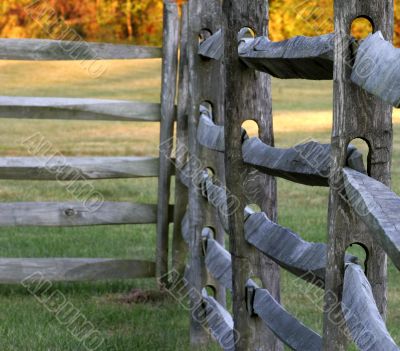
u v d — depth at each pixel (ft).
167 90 24.85
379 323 7.84
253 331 14.19
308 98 88.07
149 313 22.54
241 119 14.02
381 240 7.11
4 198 38.91
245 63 13.62
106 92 91.09
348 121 8.95
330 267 9.36
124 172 24.93
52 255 28.60
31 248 29.58
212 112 20.62
